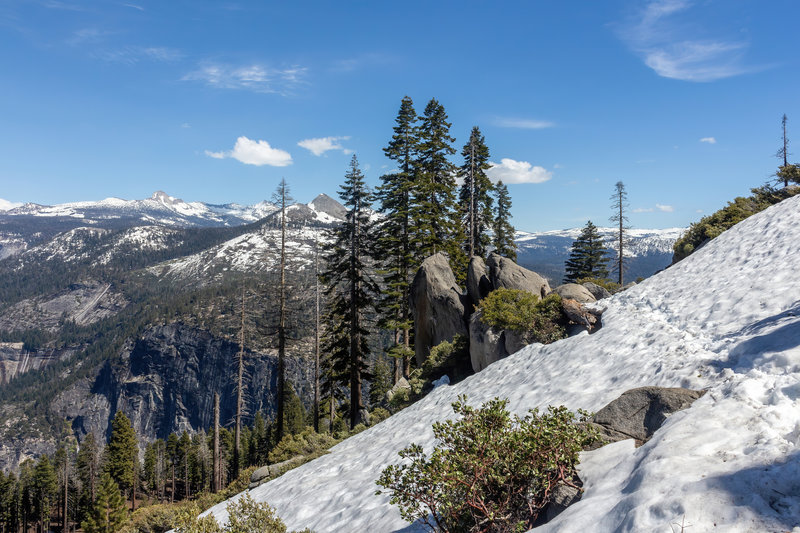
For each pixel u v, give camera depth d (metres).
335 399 37.62
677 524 3.92
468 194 39.66
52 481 81.25
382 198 33.28
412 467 6.49
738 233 16.02
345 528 9.59
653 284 15.88
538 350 15.37
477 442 6.10
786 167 21.73
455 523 6.28
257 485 17.66
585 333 14.08
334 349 32.22
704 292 12.67
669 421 6.28
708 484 4.29
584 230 51.69
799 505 3.65
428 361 23.09
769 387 6.10
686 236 22.77
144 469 96.00
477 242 41.81
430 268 27.28
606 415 7.36
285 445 20.84
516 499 6.16
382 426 18.23
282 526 8.85
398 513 8.82
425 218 32.28
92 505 59.81
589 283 20.92
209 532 8.20
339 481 13.04
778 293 9.98
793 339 7.16
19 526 82.88
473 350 20.09
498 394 13.65
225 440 91.62
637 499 4.58
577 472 6.40
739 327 9.36
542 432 5.95
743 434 5.17
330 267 29.52
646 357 10.05
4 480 82.31
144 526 18.50
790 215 14.52
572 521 5.08
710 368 7.91
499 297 19.16
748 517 3.70
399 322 30.67
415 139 34.16
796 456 4.29
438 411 15.69
